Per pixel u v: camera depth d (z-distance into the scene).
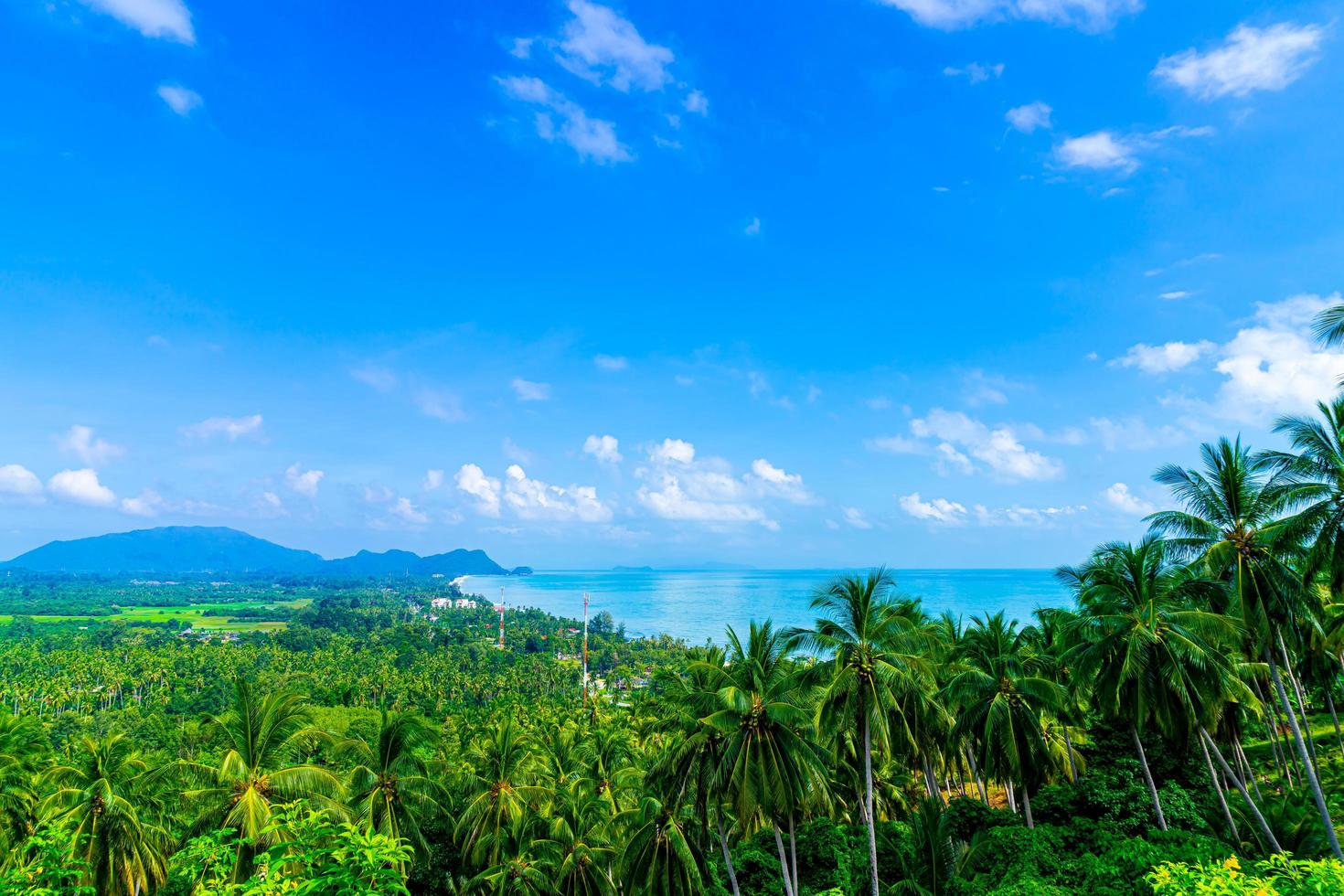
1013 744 40.84
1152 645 37.22
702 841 47.34
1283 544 34.53
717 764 37.44
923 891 40.59
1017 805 50.44
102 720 126.75
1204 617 36.09
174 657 196.50
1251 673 43.84
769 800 35.41
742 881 46.97
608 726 102.88
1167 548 38.16
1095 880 33.62
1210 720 37.25
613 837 50.69
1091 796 42.78
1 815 41.38
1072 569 41.94
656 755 59.06
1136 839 35.53
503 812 50.94
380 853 13.05
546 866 47.00
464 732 109.00
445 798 53.59
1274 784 52.47
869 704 36.50
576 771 62.44
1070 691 45.44
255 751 41.91
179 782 46.50
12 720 51.59
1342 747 51.34
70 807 42.06
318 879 12.69
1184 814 40.06
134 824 43.59
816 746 39.19
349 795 48.12
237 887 13.23
